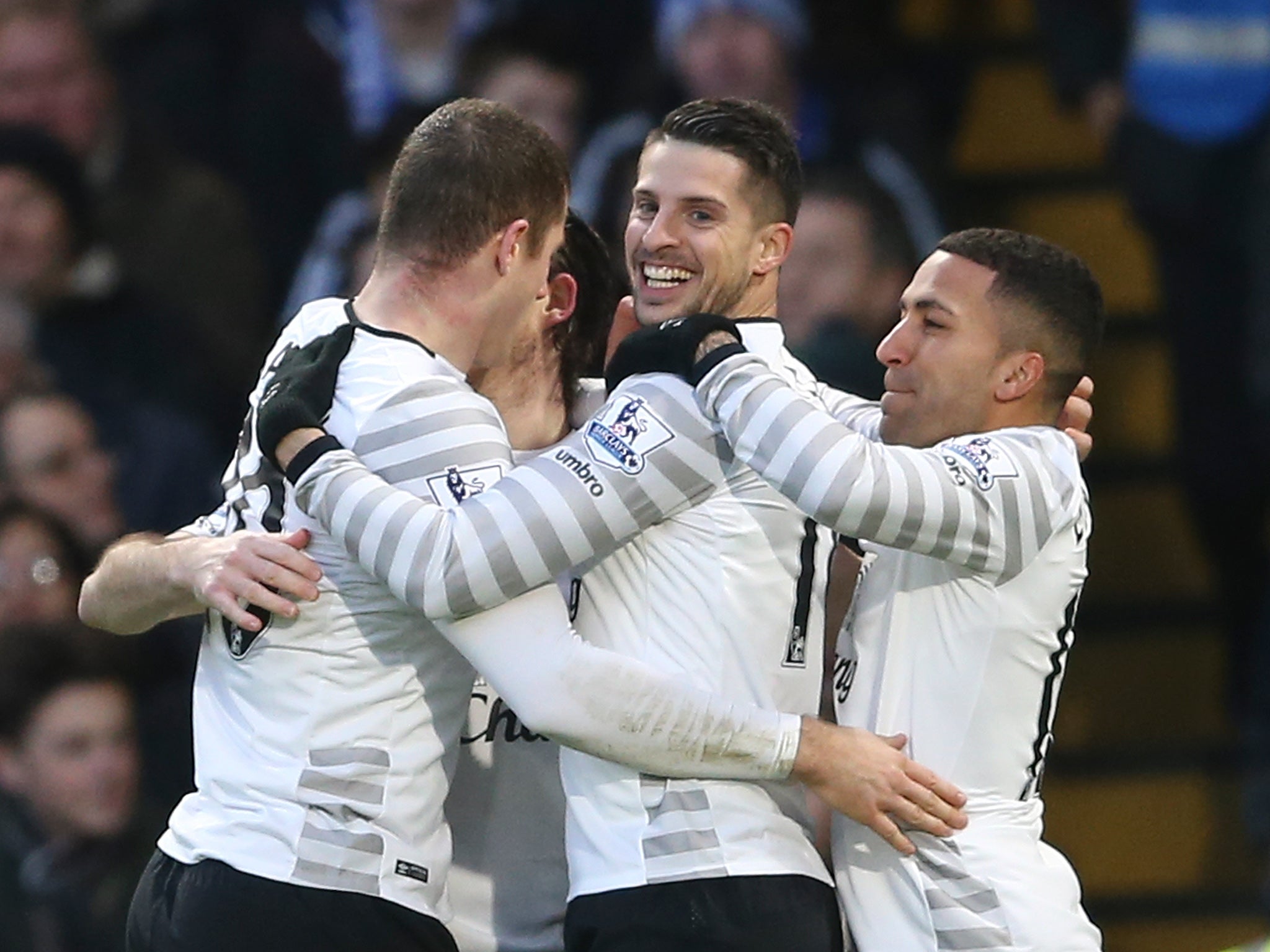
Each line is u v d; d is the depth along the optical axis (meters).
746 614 14.43
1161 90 28.56
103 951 22.11
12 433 25.45
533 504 13.92
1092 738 28.06
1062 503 14.76
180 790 23.33
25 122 27.48
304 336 15.12
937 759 14.79
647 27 29.50
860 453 14.01
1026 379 15.20
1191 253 28.66
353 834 14.29
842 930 14.82
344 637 14.46
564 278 16.08
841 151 27.70
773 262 15.09
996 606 14.75
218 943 14.20
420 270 14.73
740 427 14.11
